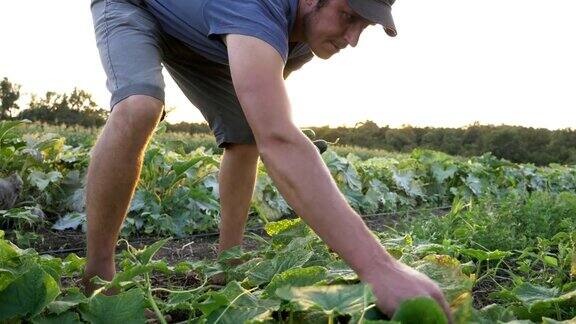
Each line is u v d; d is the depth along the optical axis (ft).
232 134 8.23
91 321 5.31
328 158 21.85
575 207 13.00
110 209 6.51
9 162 15.49
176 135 73.31
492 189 27.66
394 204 23.40
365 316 4.47
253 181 8.66
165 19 7.09
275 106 5.15
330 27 6.50
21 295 5.23
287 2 6.30
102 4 7.27
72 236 13.82
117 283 5.98
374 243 4.77
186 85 8.38
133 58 6.62
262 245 11.71
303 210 4.91
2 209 13.79
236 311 5.19
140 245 13.55
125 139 6.35
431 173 27.63
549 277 8.92
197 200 16.01
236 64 5.33
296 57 8.54
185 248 13.05
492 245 10.81
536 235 11.87
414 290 4.45
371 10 6.26
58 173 15.53
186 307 6.13
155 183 15.84
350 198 21.61
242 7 5.64
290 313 5.09
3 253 6.32
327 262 7.75
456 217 12.85
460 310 4.42
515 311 6.56
